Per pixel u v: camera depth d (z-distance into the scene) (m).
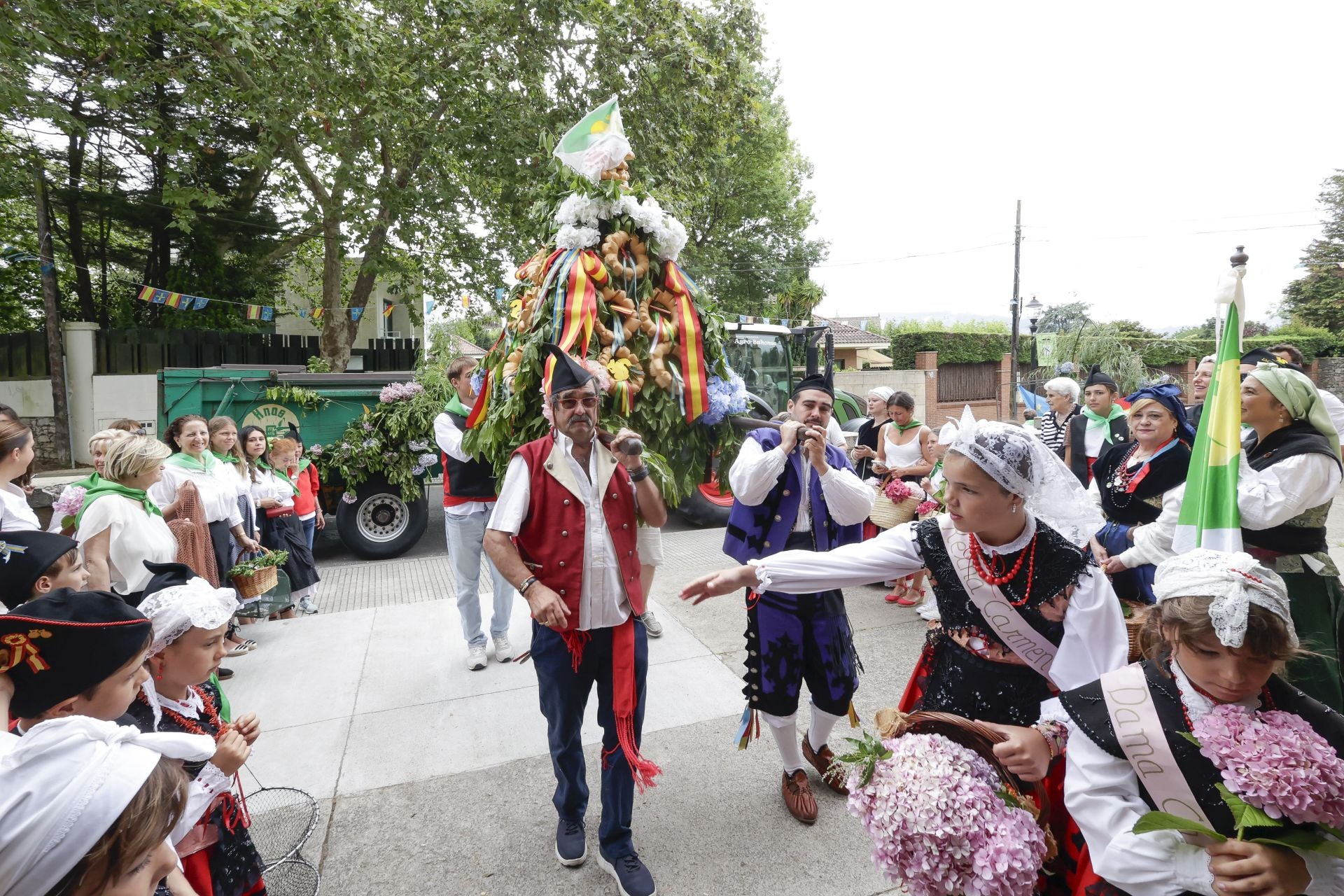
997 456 1.47
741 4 12.43
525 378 2.88
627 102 11.66
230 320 15.97
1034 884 1.37
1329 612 2.39
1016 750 1.42
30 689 1.43
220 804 1.82
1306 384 2.47
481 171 12.25
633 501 2.42
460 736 3.36
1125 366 18.67
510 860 2.50
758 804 2.77
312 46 10.11
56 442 14.70
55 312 14.22
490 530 2.30
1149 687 1.35
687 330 3.14
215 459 4.63
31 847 0.99
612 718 2.39
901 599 5.10
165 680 1.77
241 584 4.29
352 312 13.70
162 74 10.81
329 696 3.79
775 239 21.78
